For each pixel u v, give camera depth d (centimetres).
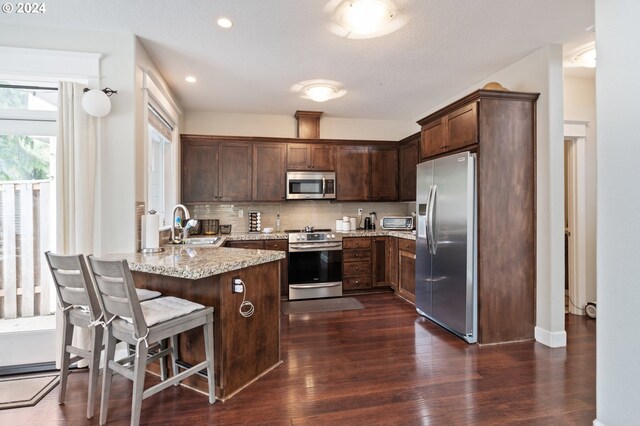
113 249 263
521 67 320
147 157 296
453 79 370
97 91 250
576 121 372
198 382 221
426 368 251
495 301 299
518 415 194
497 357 270
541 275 300
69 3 226
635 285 154
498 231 299
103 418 185
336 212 540
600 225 170
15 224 260
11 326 259
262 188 483
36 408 202
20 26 252
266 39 278
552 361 262
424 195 365
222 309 211
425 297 364
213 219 489
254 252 264
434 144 358
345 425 184
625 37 157
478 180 296
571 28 265
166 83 375
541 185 300
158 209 405
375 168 516
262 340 244
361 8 230
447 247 323
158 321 180
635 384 154
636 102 153
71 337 209
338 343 298
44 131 264
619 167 161
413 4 230
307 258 455
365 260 475
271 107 473
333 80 372
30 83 259
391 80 373
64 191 246
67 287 201
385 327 339
